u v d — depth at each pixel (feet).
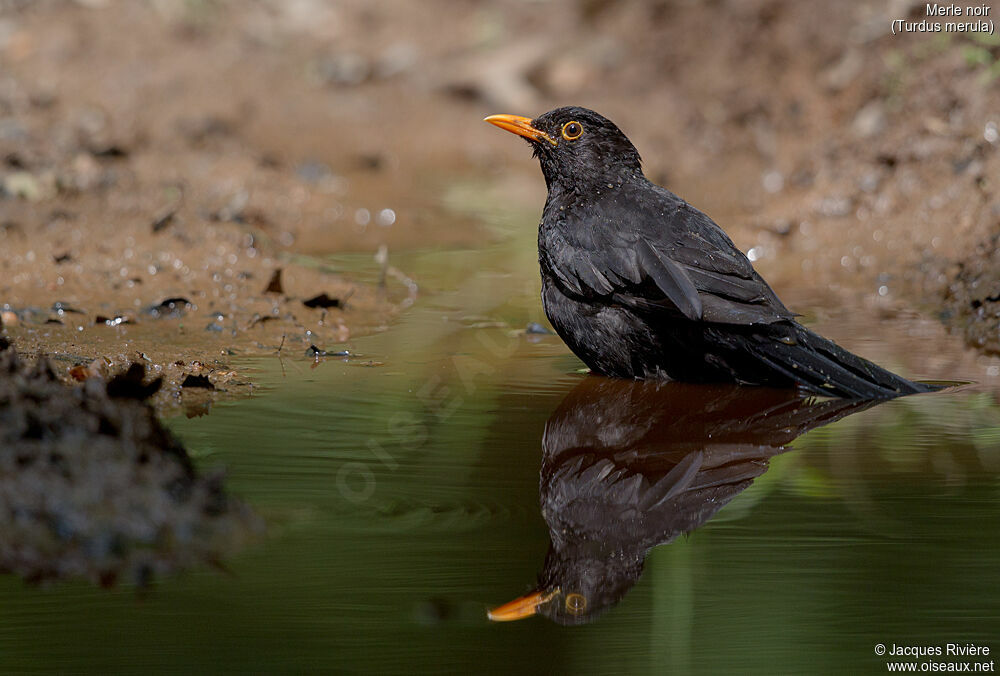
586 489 24.85
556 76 73.56
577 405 30.73
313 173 58.80
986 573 21.24
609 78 73.26
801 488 24.98
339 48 78.02
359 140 66.23
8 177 48.21
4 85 61.57
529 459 26.55
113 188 49.57
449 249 49.73
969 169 47.70
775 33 66.95
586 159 35.76
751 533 22.86
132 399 29.76
